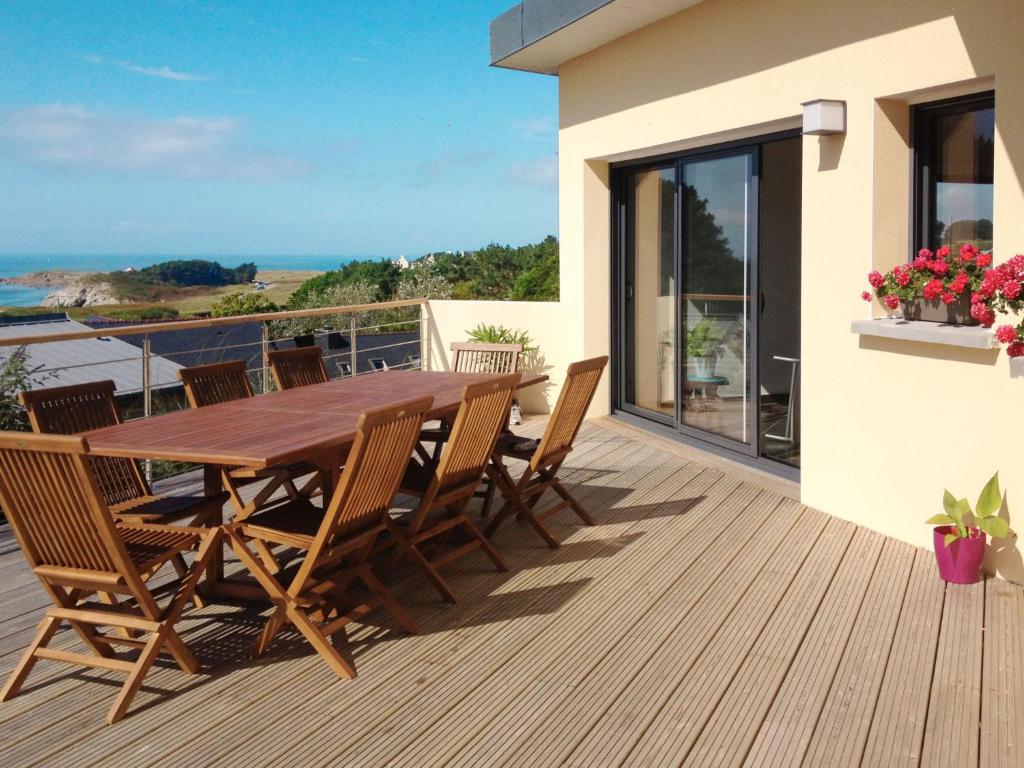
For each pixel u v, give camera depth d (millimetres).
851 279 4688
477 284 20562
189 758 2705
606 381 7934
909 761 2594
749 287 6004
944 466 4160
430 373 5547
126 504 3965
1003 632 3404
